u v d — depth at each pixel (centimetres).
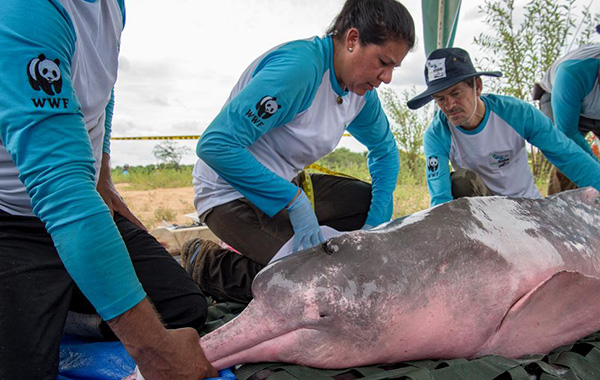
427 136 324
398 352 141
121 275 119
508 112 299
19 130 112
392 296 136
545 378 135
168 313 178
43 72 114
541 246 163
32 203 118
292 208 204
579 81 355
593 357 152
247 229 224
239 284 223
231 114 195
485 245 151
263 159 225
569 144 294
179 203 746
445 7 421
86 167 121
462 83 279
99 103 158
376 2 196
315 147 227
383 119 265
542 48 666
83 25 143
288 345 137
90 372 151
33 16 114
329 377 133
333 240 146
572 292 150
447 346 146
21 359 130
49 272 146
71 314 180
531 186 328
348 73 209
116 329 121
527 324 152
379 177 274
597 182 287
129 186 941
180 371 126
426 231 150
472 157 315
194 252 238
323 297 134
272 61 203
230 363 139
